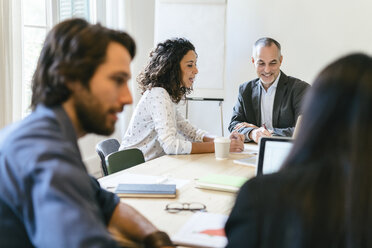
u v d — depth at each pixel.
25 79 3.20
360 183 0.59
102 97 0.86
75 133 0.84
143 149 2.23
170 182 1.54
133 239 1.06
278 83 2.77
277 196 0.64
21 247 0.73
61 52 0.84
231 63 4.04
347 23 3.63
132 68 4.11
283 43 3.87
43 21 3.34
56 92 0.84
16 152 0.71
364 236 0.60
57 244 0.63
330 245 0.60
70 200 0.66
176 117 2.46
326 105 0.63
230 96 4.09
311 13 3.74
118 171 1.84
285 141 1.36
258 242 0.64
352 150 0.60
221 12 3.82
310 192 0.62
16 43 2.88
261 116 2.87
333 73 0.65
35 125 0.77
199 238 1.03
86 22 0.90
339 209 0.60
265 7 3.87
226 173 1.68
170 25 3.87
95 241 0.63
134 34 4.16
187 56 2.25
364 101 0.60
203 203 1.32
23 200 0.68
